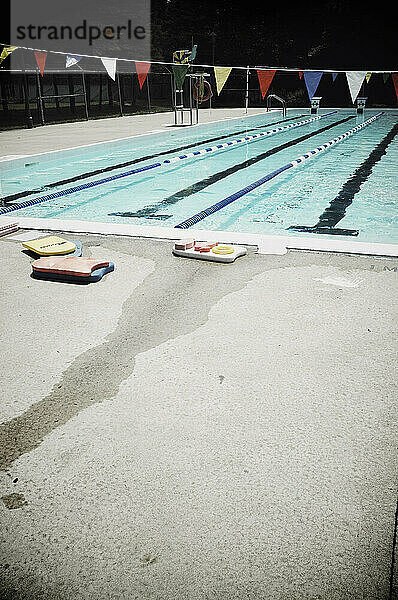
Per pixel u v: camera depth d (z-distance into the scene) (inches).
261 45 934.4
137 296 102.8
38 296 103.2
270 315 93.8
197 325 90.2
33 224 158.1
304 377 73.8
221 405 67.2
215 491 52.6
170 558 45.2
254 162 324.5
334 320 91.7
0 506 50.9
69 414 65.4
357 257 125.6
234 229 171.9
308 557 45.1
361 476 54.5
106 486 53.4
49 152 308.5
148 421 64.0
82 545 46.6
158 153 364.2
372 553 45.4
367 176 271.9
